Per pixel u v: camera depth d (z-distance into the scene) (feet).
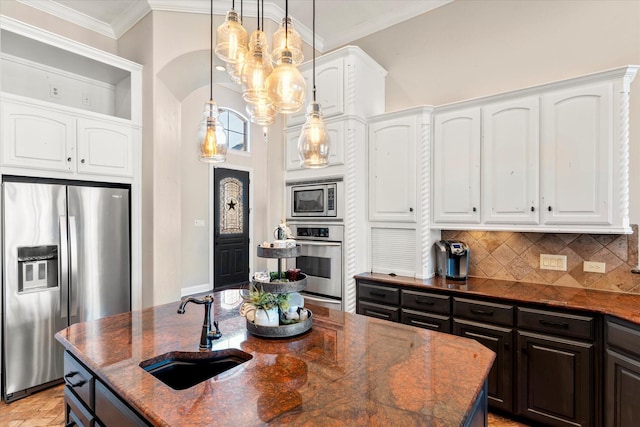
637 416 5.76
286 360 4.28
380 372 3.95
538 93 7.84
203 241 18.02
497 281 9.06
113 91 11.92
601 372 6.40
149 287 10.55
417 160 9.46
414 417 3.05
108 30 11.87
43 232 8.65
